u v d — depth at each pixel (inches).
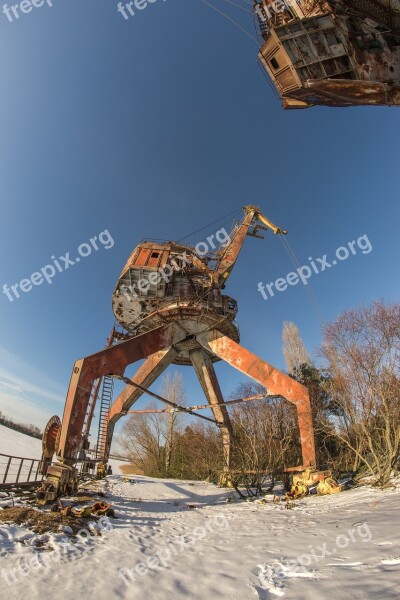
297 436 1242.0
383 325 844.6
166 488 1128.8
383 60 396.8
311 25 406.3
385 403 739.4
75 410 706.8
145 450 2265.0
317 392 1327.5
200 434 1862.7
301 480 807.1
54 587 246.2
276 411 1286.9
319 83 391.5
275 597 221.1
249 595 231.8
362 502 574.2
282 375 908.0
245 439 1273.4
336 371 971.3
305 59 411.2
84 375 746.2
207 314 1035.9
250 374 963.3
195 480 1609.3
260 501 761.6
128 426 2395.4
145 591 247.6
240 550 356.5
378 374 819.4
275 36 415.2
